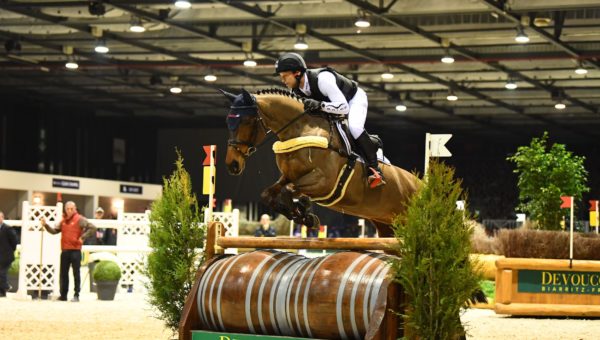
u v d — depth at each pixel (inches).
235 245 275.9
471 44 776.3
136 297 641.6
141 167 1366.9
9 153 1201.4
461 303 228.2
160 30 805.9
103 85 1064.8
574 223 678.5
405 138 1429.6
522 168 679.1
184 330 263.0
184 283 294.8
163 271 296.5
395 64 880.3
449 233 228.4
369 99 1117.7
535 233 521.0
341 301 231.3
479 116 1230.3
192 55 884.6
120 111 1277.1
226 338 255.4
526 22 652.1
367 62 850.8
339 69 924.0
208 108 1249.4
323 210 1238.3
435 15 686.5
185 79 1002.1
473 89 1014.4
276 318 245.9
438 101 1116.5
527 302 505.0
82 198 1014.4
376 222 308.8
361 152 273.9
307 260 254.4
